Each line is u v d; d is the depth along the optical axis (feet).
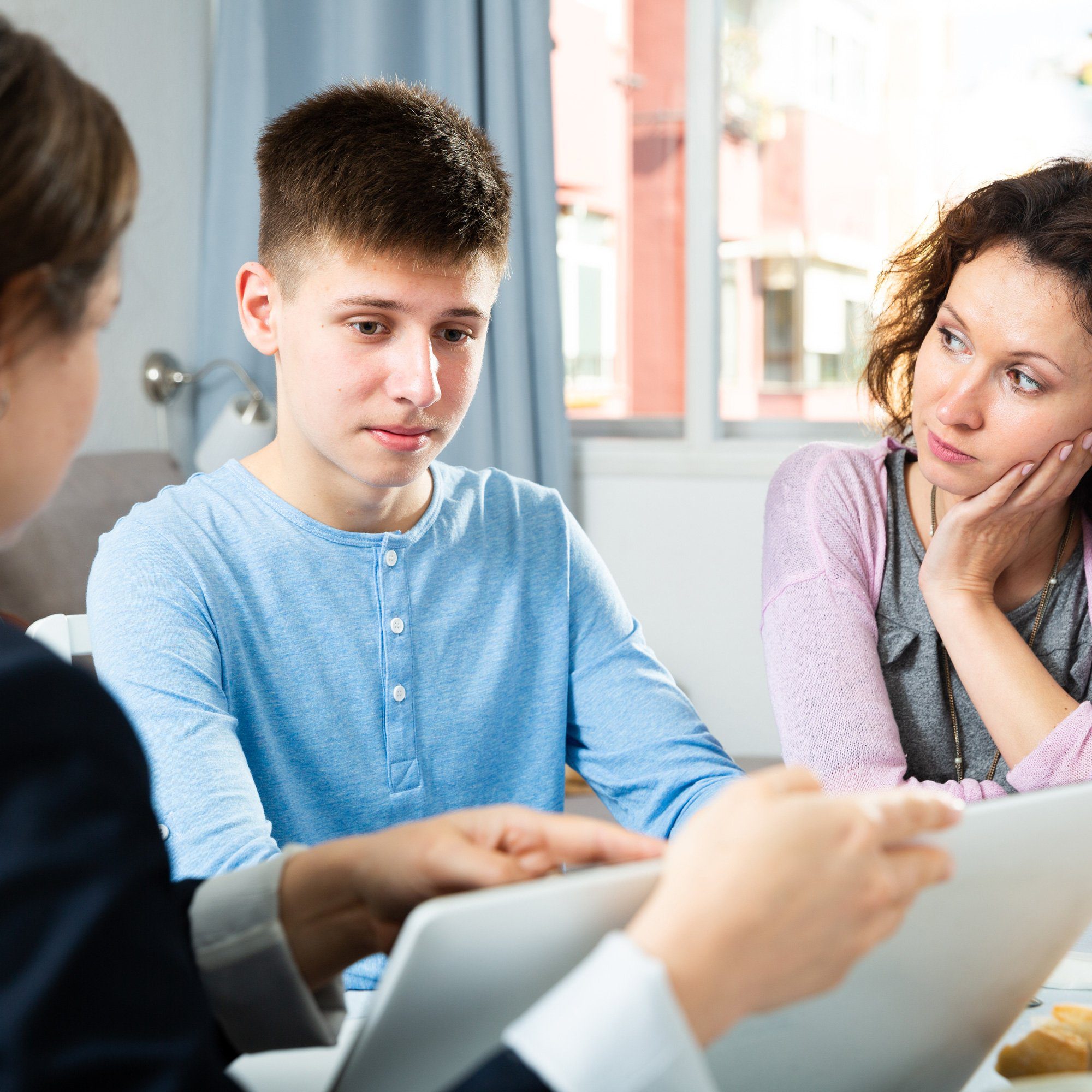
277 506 3.09
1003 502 3.24
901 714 3.54
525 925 1.16
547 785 3.31
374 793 3.07
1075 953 2.21
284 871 1.70
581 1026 1.06
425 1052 1.21
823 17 9.55
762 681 9.49
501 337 8.96
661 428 10.24
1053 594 3.57
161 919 1.14
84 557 6.76
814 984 1.18
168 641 2.79
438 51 9.07
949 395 3.20
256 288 3.02
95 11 8.14
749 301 10.00
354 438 2.85
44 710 1.11
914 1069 1.59
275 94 9.29
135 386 8.71
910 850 1.25
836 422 9.96
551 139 8.89
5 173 1.26
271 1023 1.65
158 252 8.91
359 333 2.77
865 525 3.65
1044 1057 1.75
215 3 9.48
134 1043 1.05
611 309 10.28
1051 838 1.43
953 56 9.32
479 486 3.40
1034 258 3.03
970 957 1.48
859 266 9.75
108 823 1.11
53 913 1.04
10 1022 0.99
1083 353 3.04
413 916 1.11
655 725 3.25
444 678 3.18
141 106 8.68
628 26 9.91
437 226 2.68
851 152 9.66
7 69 1.29
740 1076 1.36
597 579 3.50
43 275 1.30
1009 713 3.25
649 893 1.23
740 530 9.48
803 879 1.14
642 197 10.08
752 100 9.79
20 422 1.37
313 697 3.04
